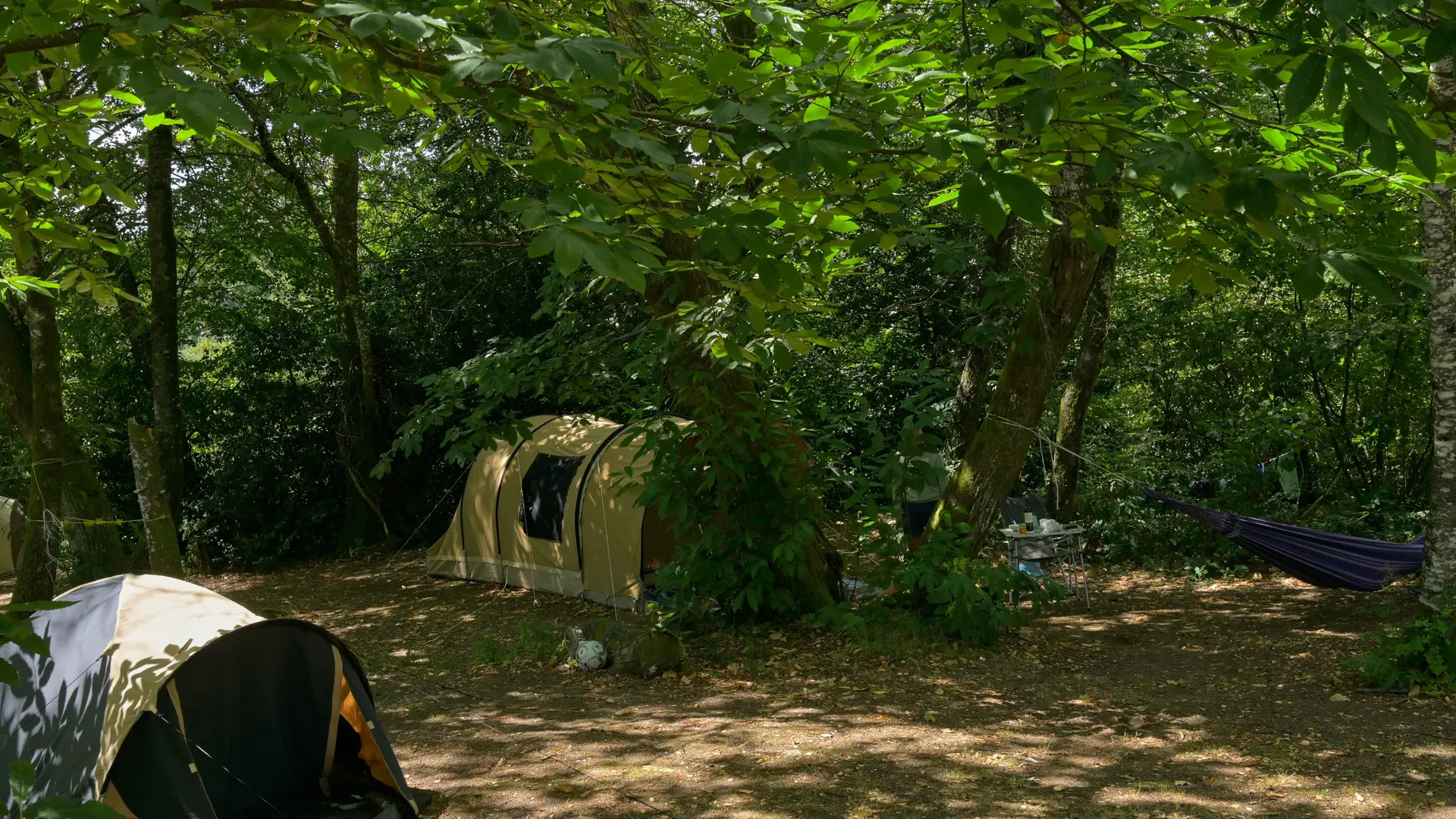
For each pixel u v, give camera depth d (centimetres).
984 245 1055
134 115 575
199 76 299
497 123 273
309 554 1680
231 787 501
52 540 1038
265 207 1506
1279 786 527
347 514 1680
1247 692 710
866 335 1521
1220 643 857
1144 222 933
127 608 507
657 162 237
